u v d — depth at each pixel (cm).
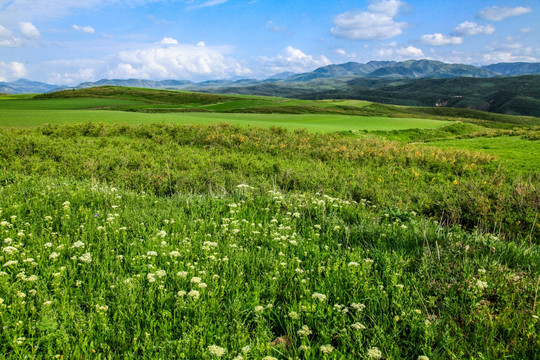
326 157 2228
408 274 498
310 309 385
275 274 479
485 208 935
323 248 610
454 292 444
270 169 1708
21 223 648
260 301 430
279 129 3272
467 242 633
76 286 441
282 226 704
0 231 581
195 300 393
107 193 925
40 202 805
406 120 7031
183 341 331
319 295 400
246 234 663
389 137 4712
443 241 631
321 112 10856
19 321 339
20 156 1695
